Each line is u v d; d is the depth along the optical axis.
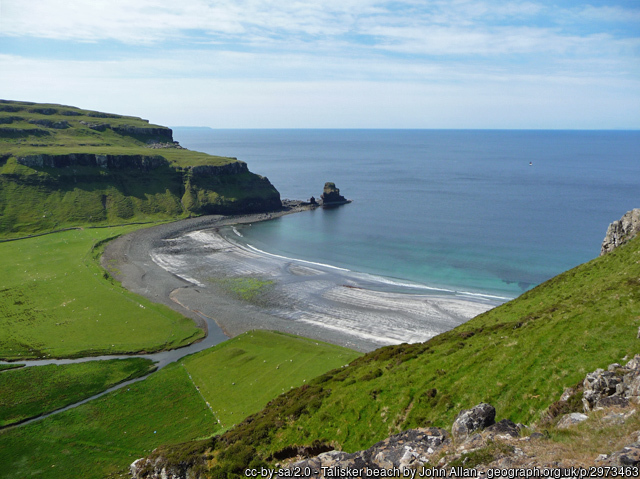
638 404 18.20
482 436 19.55
